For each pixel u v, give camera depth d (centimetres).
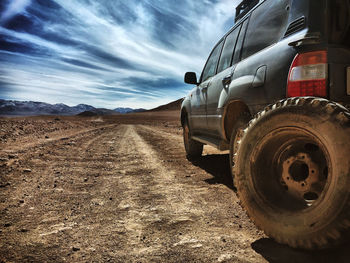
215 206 288
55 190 349
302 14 230
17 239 208
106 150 735
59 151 679
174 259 178
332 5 207
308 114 170
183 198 317
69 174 442
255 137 199
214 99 406
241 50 351
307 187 178
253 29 330
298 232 162
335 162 152
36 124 1730
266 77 249
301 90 203
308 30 214
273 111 191
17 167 473
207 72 507
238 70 321
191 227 233
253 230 225
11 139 877
